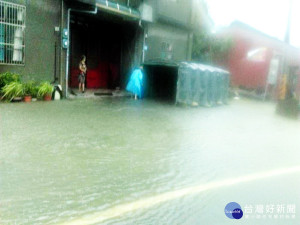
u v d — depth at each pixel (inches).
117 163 253.6
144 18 706.2
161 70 693.3
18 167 226.5
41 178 211.3
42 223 157.4
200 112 573.9
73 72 679.1
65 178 214.7
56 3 532.4
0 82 466.9
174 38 884.0
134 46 749.3
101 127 369.7
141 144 315.0
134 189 206.5
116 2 657.0
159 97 703.7
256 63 1065.5
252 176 250.2
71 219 163.3
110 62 761.6
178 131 389.4
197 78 638.5
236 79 1101.7
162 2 794.8
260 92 1016.2
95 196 191.8
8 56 473.1
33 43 503.8
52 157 253.3
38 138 300.2
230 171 258.5
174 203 191.3
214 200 200.2
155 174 237.0
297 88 1075.9
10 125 336.2
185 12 922.7
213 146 332.5
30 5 492.4
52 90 515.8
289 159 307.9
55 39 538.9
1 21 458.3
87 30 697.0
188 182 226.8
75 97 577.3
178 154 293.1
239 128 452.8
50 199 183.2
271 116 615.2
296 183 240.8
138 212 176.6
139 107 553.9
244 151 324.5
